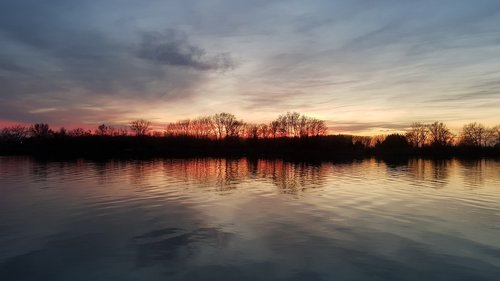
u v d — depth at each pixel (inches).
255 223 883.4
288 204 1133.7
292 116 6998.0
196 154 5644.7
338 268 597.0
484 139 6811.0
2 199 1232.2
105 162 3437.5
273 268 596.7
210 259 637.9
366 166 3213.6
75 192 1389.0
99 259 641.0
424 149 6560.0
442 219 930.7
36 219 933.2
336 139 6633.9
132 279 557.6
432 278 559.2
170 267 603.2
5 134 6550.2
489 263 620.1
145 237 770.2
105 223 888.9
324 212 1009.5
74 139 6274.6
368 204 1138.0
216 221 904.9
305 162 3806.6
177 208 1068.5
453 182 1822.1
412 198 1266.0
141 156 4918.8
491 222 900.6
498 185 1688.0
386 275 569.6
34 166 2827.3
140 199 1228.5
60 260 637.9
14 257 653.3
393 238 759.1
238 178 1967.3
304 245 710.5
